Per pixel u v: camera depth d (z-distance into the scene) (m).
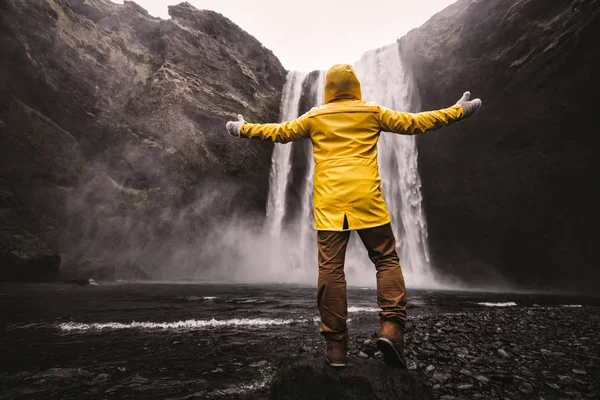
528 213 23.61
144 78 23.91
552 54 18.78
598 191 21.30
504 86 21.08
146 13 26.62
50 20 18.39
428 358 3.40
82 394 2.22
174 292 10.78
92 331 4.21
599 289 21.41
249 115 28.05
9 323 4.63
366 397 1.81
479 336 4.46
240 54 30.20
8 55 16.89
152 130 23.33
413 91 25.42
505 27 20.08
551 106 20.25
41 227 17.55
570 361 3.30
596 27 16.97
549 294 18.59
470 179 24.98
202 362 3.01
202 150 25.27
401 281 1.95
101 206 20.52
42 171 18.33
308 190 28.88
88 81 20.59
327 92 2.09
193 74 25.73
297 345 3.74
